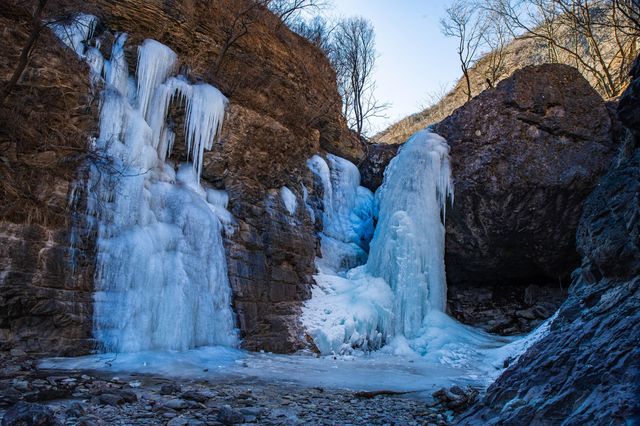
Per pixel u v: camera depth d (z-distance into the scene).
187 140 12.02
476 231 14.85
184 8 12.97
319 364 10.37
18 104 8.36
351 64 32.22
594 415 3.85
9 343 7.43
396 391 7.80
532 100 14.50
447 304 16.03
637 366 3.96
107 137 9.79
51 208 8.23
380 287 14.14
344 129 20.48
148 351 8.78
